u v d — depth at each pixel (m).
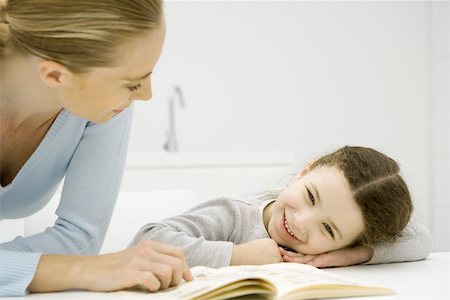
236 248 1.22
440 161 3.63
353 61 3.59
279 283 0.79
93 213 1.13
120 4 0.84
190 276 0.90
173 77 3.21
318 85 3.52
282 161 2.70
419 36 3.72
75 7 0.83
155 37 0.88
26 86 1.00
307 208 1.31
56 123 1.10
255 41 3.40
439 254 1.51
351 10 3.59
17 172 1.18
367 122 3.61
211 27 3.31
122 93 0.92
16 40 0.88
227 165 2.54
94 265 0.87
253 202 1.58
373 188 1.34
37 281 0.85
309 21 3.51
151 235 1.24
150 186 2.35
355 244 1.34
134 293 0.83
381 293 0.80
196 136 3.26
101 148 1.15
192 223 1.33
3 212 1.25
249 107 3.38
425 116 3.72
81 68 0.86
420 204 3.65
